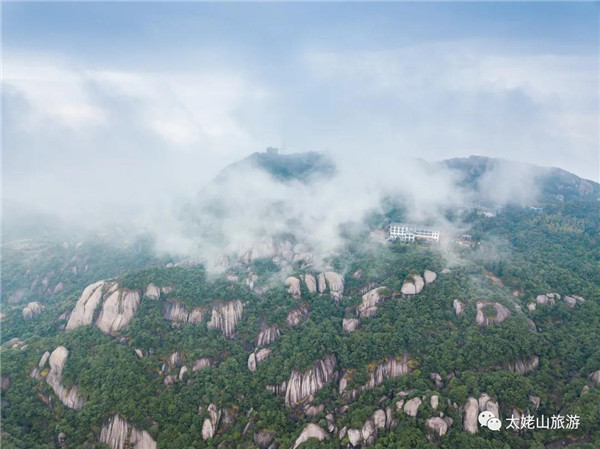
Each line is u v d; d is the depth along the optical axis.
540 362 86.12
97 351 95.25
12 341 112.12
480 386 79.94
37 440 79.31
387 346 94.19
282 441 79.69
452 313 100.31
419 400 78.38
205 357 98.12
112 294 110.19
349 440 77.19
